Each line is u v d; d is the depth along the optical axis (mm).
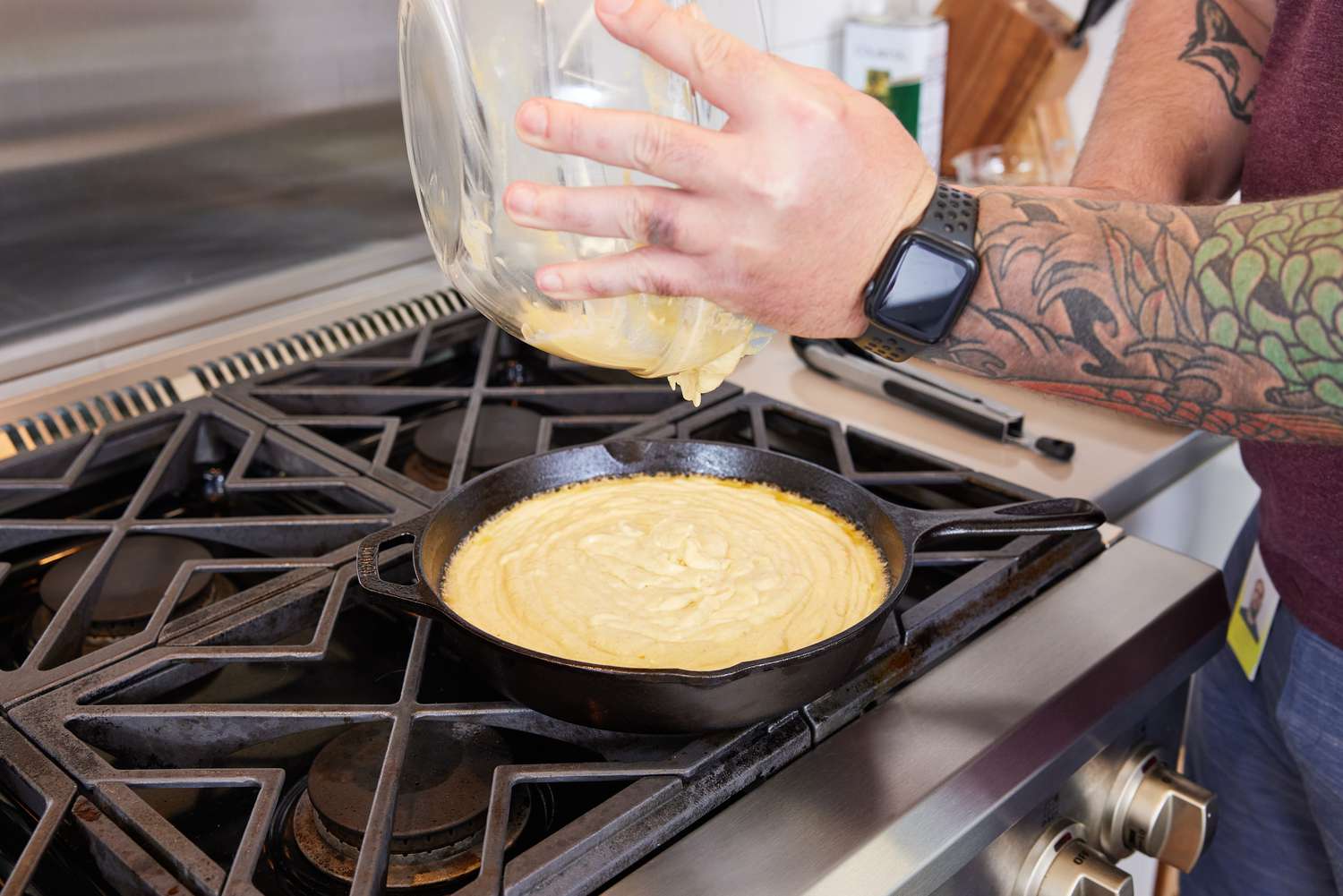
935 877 564
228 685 674
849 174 467
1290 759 928
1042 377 556
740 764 579
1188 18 869
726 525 715
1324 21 689
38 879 530
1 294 928
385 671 689
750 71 438
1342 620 778
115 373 986
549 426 906
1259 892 983
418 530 661
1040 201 533
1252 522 998
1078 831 700
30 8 861
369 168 1132
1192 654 752
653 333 537
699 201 457
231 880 495
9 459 842
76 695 608
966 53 1461
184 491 888
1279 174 742
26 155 900
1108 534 821
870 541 706
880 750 606
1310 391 500
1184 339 515
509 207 446
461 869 553
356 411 980
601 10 436
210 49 975
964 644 700
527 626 619
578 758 624
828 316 524
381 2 1075
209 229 1037
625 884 519
